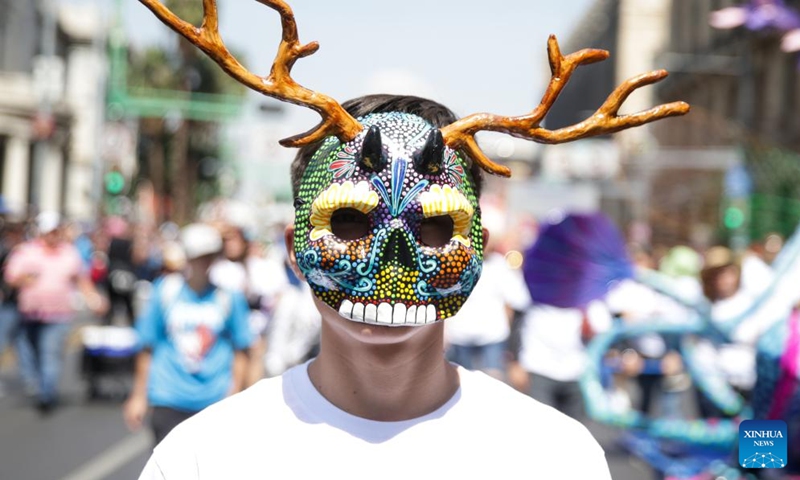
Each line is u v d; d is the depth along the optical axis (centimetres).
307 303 646
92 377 1056
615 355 748
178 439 189
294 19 184
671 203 2586
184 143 4366
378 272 176
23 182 4106
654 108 192
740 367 563
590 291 476
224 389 534
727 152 2530
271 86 182
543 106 190
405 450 186
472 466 186
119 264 1263
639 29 5972
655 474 552
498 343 779
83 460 768
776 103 3231
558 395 724
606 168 2977
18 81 4069
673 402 761
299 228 184
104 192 3123
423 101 199
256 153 2230
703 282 671
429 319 178
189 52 3775
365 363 186
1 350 1023
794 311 445
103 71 2862
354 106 198
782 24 906
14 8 4575
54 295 992
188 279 533
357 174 177
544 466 188
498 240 862
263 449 185
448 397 193
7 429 897
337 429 186
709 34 3978
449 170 181
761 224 2053
